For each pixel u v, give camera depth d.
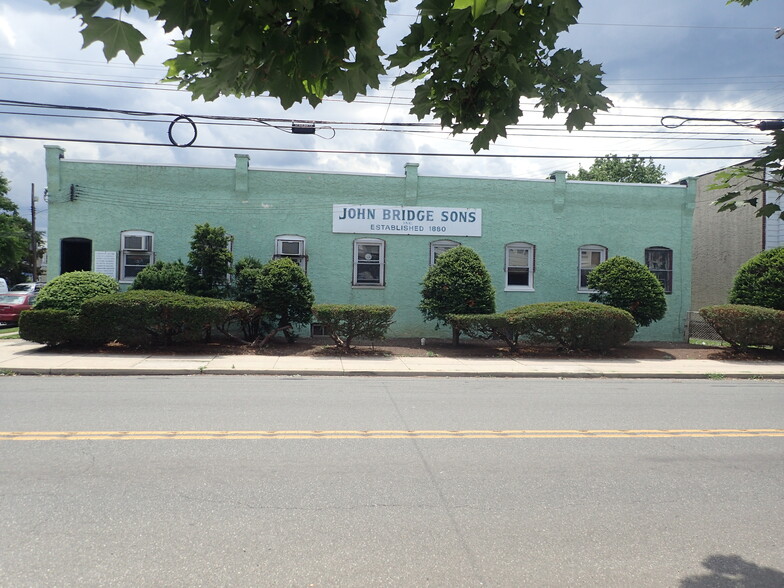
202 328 14.70
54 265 17.45
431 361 14.49
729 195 3.45
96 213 17.58
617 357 15.77
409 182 18.58
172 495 4.91
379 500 4.90
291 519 4.48
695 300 25.73
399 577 3.66
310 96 2.55
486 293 16.62
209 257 15.96
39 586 3.45
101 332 14.23
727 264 23.61
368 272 18.75
